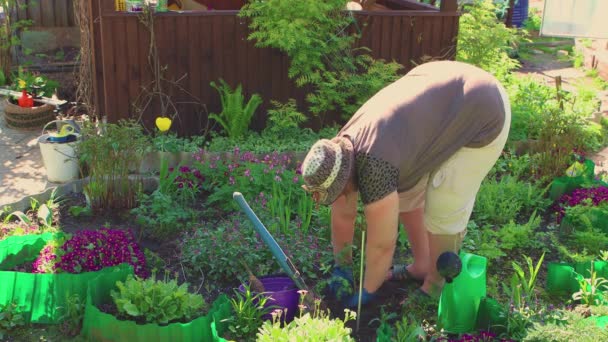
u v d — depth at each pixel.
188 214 5.32
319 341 3.46
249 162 5.73
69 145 5.78
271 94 6.80
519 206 5.66
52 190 5.61
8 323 3.98
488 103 3.75
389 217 3.70
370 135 3.63
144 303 3.86
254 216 3.99
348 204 4.15
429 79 3.85
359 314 4.03
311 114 6.93
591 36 8.45
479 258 4.09
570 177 5.89
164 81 6.49
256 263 4.58
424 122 3.71
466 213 4.07
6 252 4.51
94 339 3.85
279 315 3.69
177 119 6.64
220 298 4.00
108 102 6.43
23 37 9.50
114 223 5.31
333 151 3.58
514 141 6.75
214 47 6.53
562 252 4.98
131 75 6.40
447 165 3.88
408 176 3.87
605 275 4.48
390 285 4.57
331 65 6.78
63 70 9.01
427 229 4.16
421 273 4.52
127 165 5.50
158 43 6.36
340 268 4.40
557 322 3.93
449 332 3.97
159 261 4.71
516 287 4.20
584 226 5.25
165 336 3.73
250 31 6.56
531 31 13.52
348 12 6.77
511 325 3.89
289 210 5.02
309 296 4.00
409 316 4.16
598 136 7.41
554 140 6.17
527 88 7.61
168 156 6.05
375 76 6.66
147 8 6.25
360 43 6.89
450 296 3.91
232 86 6.69
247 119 6.44
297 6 6.39
